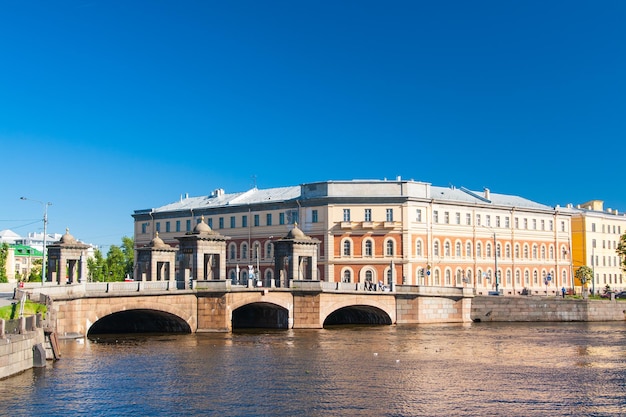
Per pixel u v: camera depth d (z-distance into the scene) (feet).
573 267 466.70
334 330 265.95
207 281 242.78
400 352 198.39
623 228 516.73
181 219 432.66
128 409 124.47
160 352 192.13
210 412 123.13
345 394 137.69
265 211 395.34
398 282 364.79
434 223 379.76
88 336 234.17
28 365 154.10
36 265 553.64
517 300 323.78
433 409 125.80
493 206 408.05
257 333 247.91
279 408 125.80
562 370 167.53
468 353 197.98
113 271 501.97
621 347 215.10
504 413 123.65
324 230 369.50
